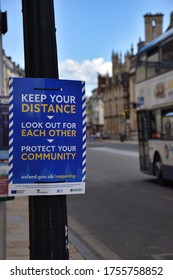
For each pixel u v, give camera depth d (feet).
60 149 10.49
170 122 45.16
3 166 12.09
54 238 10.38
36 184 10.39
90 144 217.77
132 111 269.85
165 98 46.26
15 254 20.13
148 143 52.70
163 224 29.09
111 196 42.47
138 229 27.73
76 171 10.57
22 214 31.35
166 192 44.39
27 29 10.39
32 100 10.34
